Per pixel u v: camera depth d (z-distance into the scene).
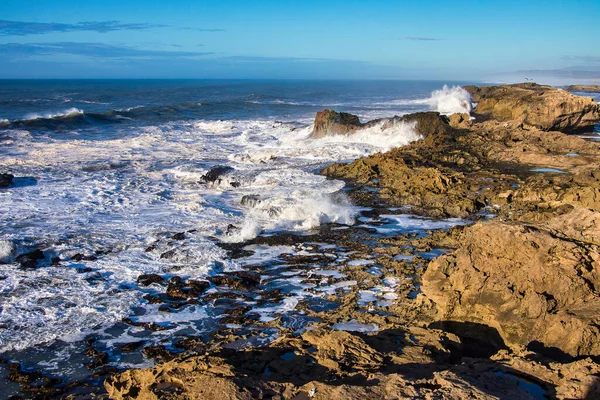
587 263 8.86
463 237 10.56
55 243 14.54
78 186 21.12
